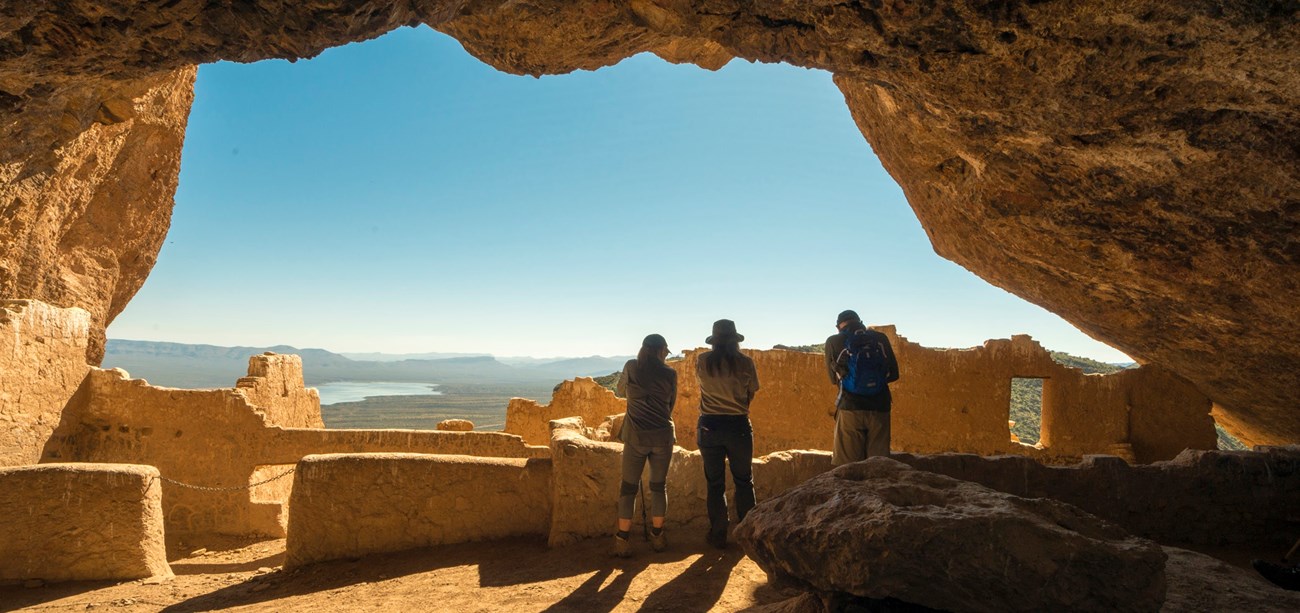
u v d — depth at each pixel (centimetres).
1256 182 614
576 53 689
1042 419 1307
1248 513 607
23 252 1165
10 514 581
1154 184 679
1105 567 282
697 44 824
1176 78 517
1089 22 478
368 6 425
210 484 1153
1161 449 1245
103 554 594
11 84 448
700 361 541
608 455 572
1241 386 1040
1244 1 426
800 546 322
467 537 589
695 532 568
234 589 541
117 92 533
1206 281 796
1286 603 360
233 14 412
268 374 1324
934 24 511
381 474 587
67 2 382
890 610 317
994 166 762
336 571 550
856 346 544
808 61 604
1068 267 916
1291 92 498
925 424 1252
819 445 1246
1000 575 283
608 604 424
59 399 1053
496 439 1183
